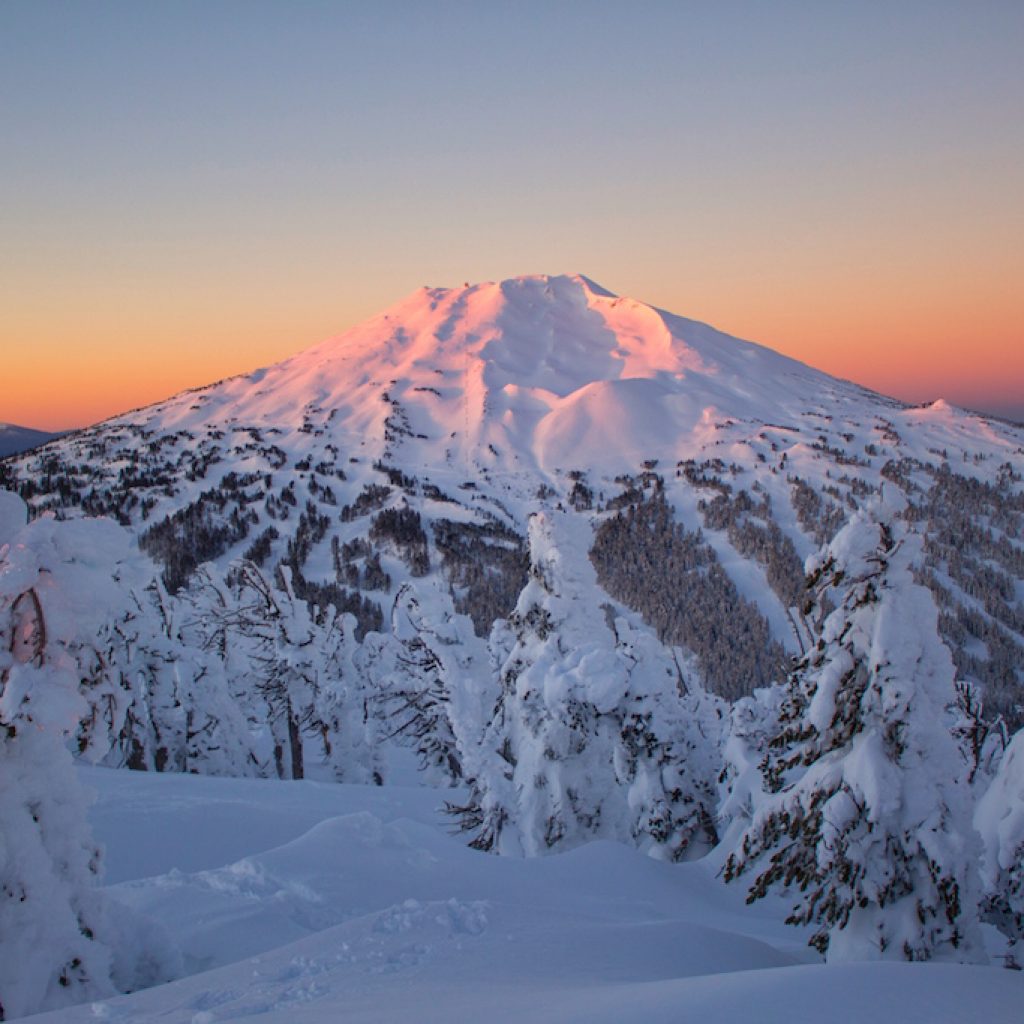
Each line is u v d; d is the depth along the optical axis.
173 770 37.91
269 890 12.98
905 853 11.45
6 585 9.01
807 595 12.42
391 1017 6.48
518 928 10.06
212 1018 7.17
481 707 25.50
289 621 37.62
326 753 42.47
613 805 23.45
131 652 35.84
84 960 9.59
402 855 15.23
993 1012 5.96
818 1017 5.78
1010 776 14.30
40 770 9.92
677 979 7.70
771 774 12.96
